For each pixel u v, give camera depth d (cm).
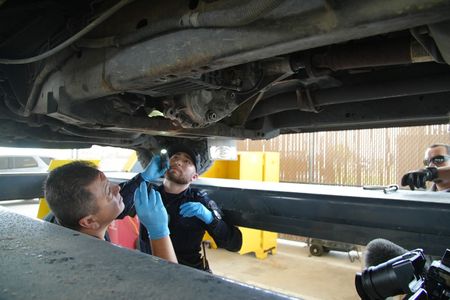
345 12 57
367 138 530
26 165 666
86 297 36
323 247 471
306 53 106
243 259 439
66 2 109
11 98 139
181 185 179
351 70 135
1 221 65
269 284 358
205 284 39
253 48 69
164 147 221
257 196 176
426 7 50
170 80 90
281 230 170
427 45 67
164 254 133
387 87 136
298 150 589
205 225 178
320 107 163
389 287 45
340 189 175
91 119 120
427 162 203
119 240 237
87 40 100
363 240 145
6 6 104
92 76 101
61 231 59
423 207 131
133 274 42
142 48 88
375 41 96
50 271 42
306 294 334
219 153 223
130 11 92
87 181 94
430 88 128
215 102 123
